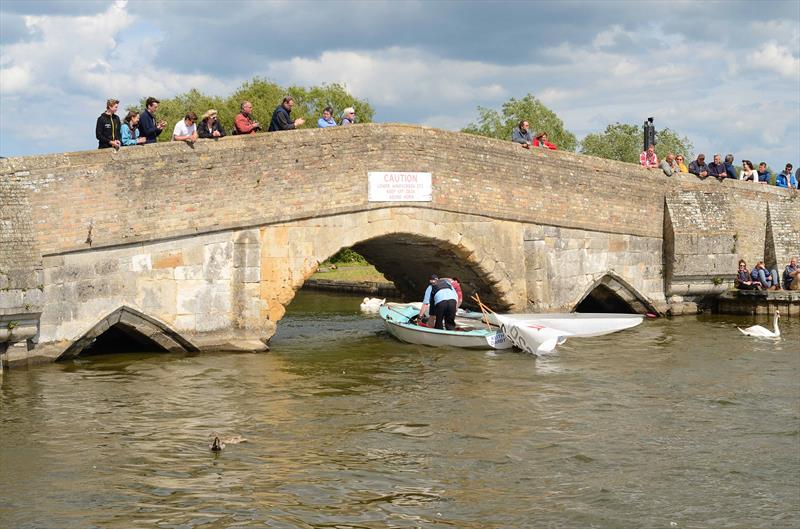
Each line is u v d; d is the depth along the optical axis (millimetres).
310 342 21000
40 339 16547
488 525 9109
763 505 9828
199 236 18125
